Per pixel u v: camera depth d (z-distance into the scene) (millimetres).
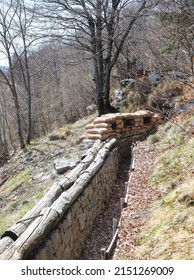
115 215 6164
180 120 7801
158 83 9523
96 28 12555
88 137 9562
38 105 23625
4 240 3188
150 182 6297
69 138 12258
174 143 7516
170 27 5371
